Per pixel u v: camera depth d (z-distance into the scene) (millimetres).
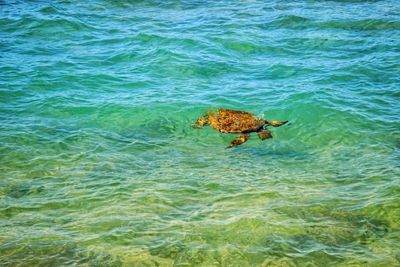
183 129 12812
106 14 23500
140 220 8672
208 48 18891
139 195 9523
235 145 11930
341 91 14891
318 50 18953
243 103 14242
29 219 8680
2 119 12820
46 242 8031
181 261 7617
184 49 18703
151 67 16984
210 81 15977
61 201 9273
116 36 20234
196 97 14648
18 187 9734
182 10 25062
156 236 8211
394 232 8367
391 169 10531
